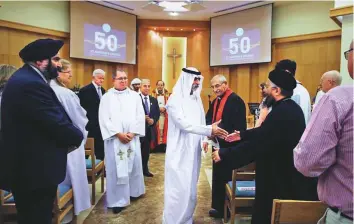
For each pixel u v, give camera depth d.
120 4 8.05
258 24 8.16
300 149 1.21
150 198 3.84
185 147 2.77
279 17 8.12
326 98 1.19
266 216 1.96
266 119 1.96
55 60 1.87
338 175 1.18
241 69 8.81
